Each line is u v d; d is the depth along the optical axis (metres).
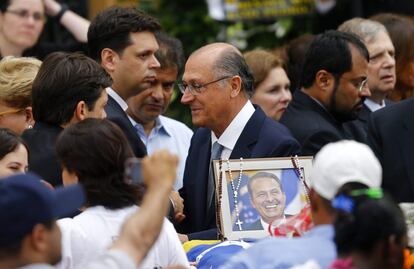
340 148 7.87
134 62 12.41
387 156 11.45
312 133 12.51
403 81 15.20
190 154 12.05
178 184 13.41
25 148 10.34
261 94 14.55
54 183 10.27
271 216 10.71
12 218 6.86
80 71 10.64
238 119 11.58
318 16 20.22
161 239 9.00
